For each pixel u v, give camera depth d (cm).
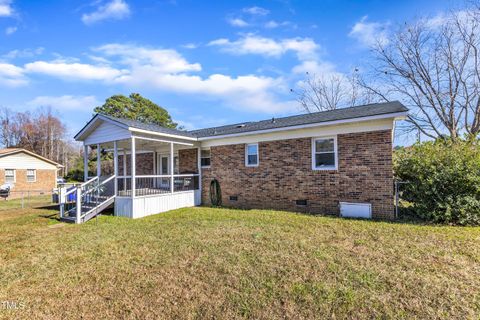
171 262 442
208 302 313
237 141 1076
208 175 1168
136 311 299
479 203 642
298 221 718
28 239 625
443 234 562
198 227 685
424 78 1659
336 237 554
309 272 382
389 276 362
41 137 4012
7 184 1911
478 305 290
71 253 509
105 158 2717
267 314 285
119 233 658
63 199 896
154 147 1310
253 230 629
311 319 274
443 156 718
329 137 867
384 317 273
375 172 774
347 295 315
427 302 297
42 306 315
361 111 887
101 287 360
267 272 387
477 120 1527
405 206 844
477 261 410
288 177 941
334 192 844
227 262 431
